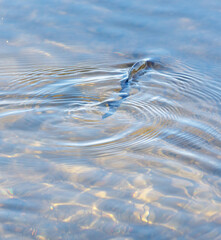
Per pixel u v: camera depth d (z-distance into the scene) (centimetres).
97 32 862
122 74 713
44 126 553
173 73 716
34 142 517
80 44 816
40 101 614
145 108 601
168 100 623
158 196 424
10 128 544
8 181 439
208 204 414
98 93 645
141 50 800
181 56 777
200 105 609
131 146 514
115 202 414
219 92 644
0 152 492
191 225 387
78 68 729
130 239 369
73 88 655
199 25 889
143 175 458
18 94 632
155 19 913
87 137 532
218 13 935
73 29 869
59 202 411
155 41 834
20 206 403
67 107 604
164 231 379
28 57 758
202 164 479
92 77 699
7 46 794
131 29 877
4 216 389
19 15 910
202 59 763
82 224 385
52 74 700
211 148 510
